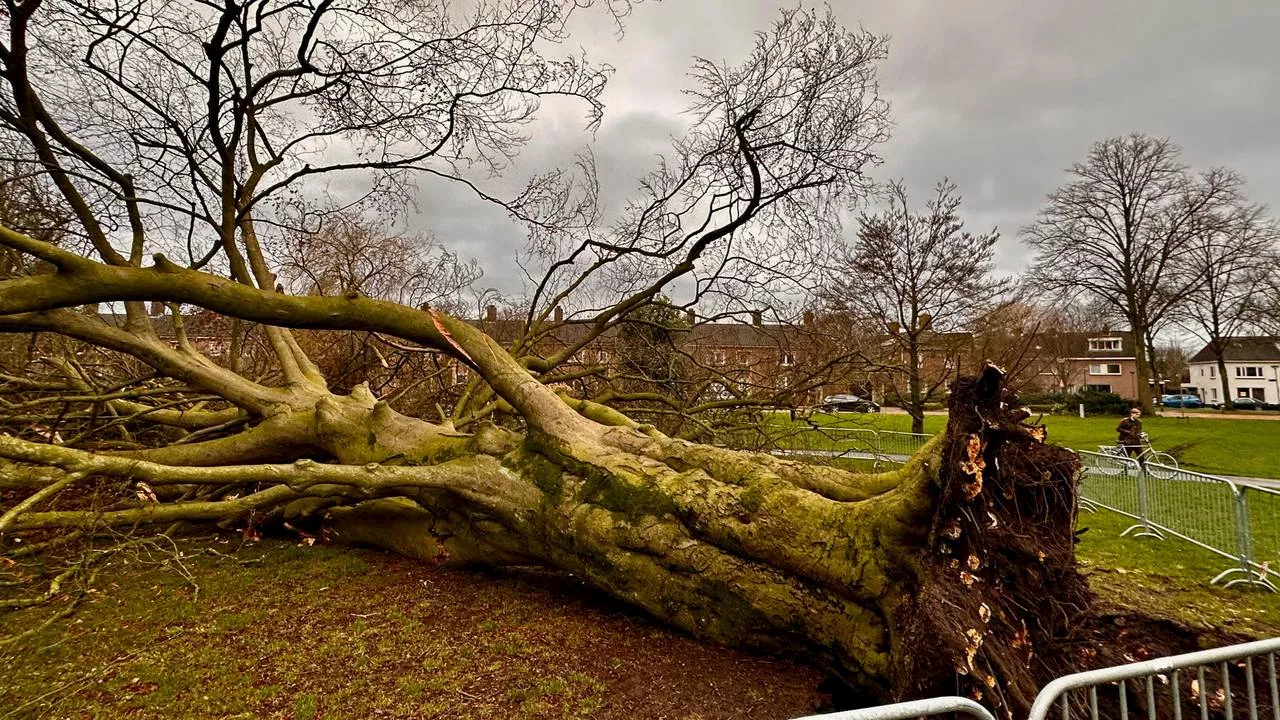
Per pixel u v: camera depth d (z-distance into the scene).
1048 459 3.27
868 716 1.69
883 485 4.10
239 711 3.42
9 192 7.89
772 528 3.95
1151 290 29.30
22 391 8.23
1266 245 27.33
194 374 6.97
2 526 4.39
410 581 5.58
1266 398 54.53
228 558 6.19
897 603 3.42
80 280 4.95
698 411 9.27
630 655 4.18
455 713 3.42
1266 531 7.79
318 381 7.75
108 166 6.59
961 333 16.00
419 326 5.84
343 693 3.61
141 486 4.90
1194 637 3.90
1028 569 3.20
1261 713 3.44
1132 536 7.88
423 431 6.23
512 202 8.18
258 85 7.09
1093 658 3.40
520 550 5.29
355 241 10.70
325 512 6.71
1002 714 2.79
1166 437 21.20
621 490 4.68
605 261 8.81
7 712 3.39
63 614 4.42
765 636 4.09
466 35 7.29
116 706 3.46
